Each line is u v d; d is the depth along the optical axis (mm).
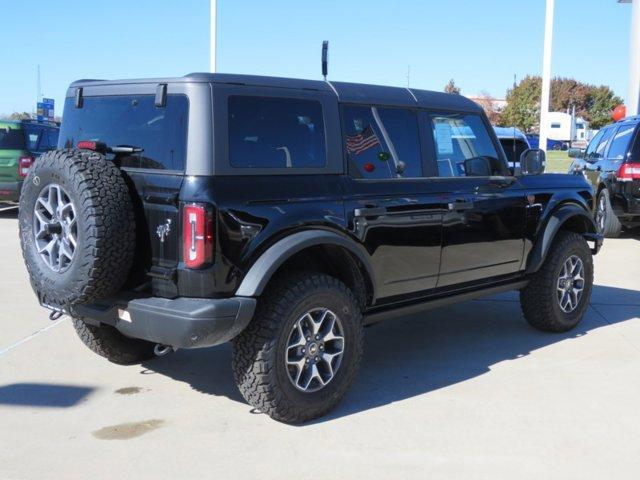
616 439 4117
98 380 5066
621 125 11797
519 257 5879
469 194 5355
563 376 5199
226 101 4031
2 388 4887
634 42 17734
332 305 4348
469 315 7043
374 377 5195
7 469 3723
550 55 14367
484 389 4926
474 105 5637
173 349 4328
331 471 3719
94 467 3754
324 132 4496
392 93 5023
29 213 4219
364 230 4570
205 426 4289
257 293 3957
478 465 3787
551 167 27797
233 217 3932
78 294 3945
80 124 4707
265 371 4090
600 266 9484
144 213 4070
